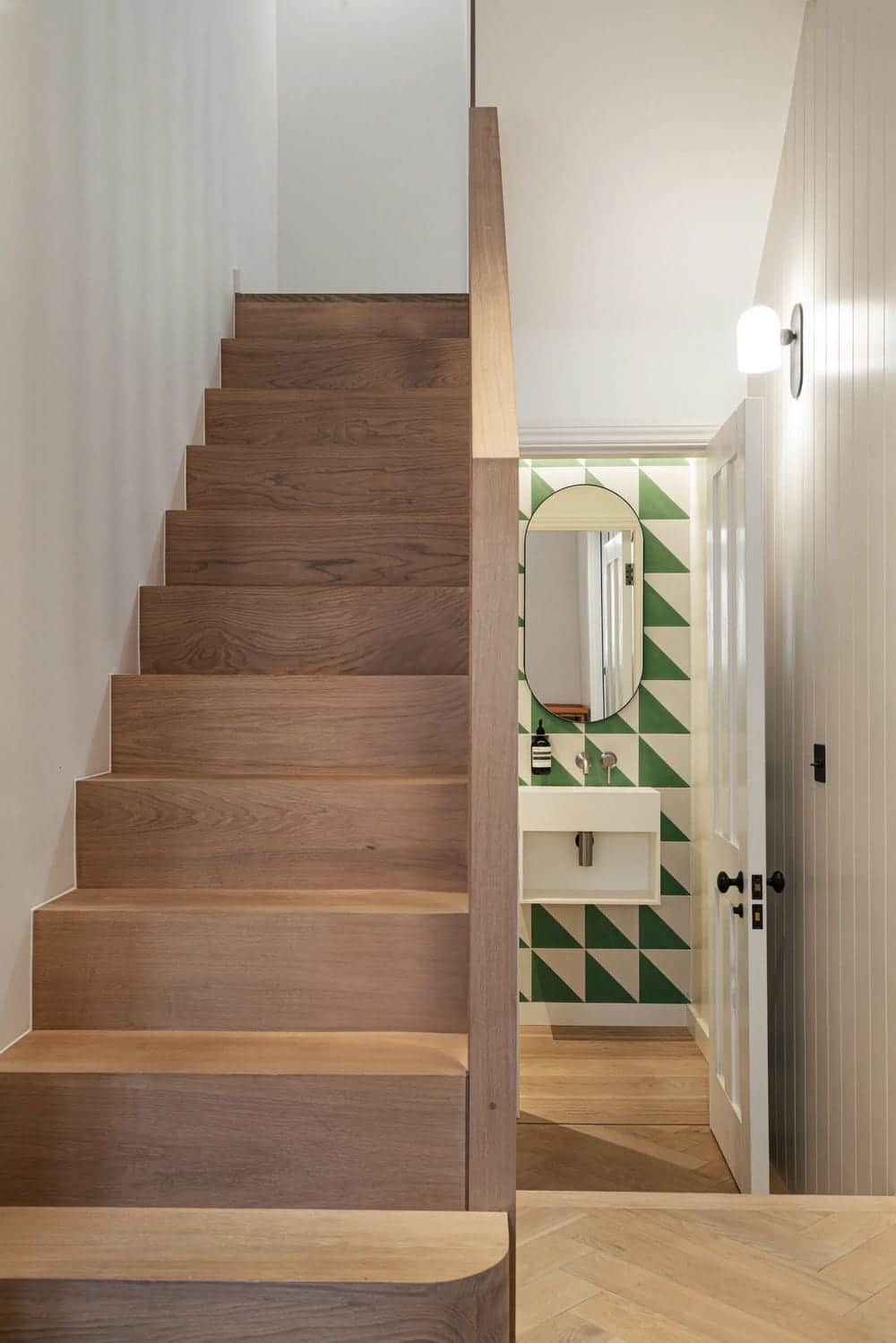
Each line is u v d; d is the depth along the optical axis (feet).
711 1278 6.25
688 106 10.50
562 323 12.50
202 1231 4.97
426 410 10.46
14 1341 4.46
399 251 16.22
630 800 14.99
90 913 6.14
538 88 10.42
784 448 10.87
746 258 11.78
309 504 9.87
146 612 8.34
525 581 15.66
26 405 6.07
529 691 15.66
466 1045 5.94
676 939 15.58
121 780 6.85
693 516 15.51
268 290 15.21
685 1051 14.60
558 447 12.61
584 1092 13.17
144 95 8.72
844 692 8.88
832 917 9.19
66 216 6.81
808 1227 6.86
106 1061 5.63
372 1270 4.60
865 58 8.29
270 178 15.46
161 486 9.07
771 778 11.48
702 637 14.78
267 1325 4.48
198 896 6.61
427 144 16.31
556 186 11.18
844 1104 8.86
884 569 7.91
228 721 7.50
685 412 12.42
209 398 10.59
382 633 8.30
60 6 6.75
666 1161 11.23
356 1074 5.47
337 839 6.82
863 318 8.38
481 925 5.39
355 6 16.39
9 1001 5.86
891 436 7.76
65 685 6.68
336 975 6.15
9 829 5.84
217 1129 5.46
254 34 14.20
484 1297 4.56
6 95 5.83
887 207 7.82
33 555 6.16
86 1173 5.46
